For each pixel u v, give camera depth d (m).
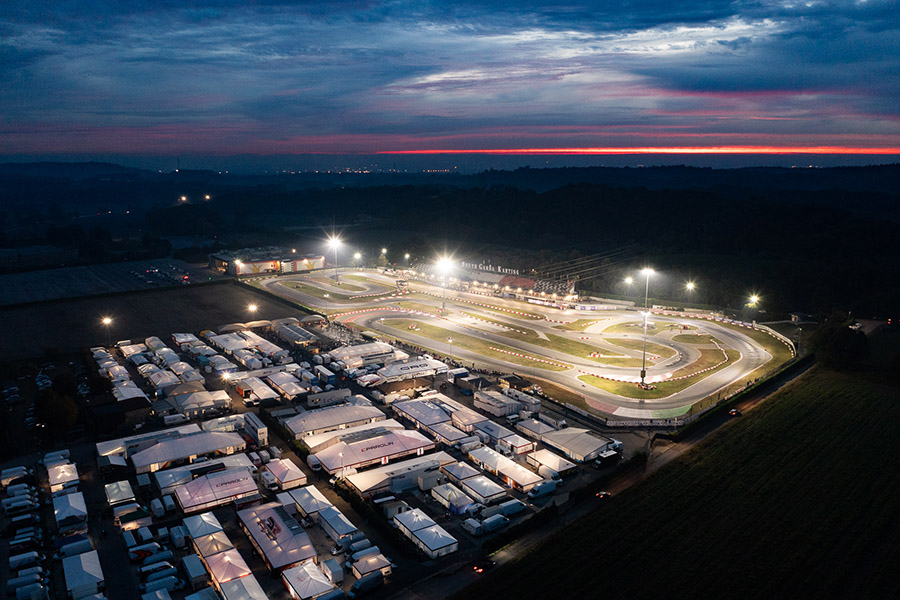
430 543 49.91
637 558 48.34
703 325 126.56
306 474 63.47
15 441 71.44
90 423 73.06
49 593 45.53
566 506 56.91
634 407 81.44
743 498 57.22
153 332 119.44
